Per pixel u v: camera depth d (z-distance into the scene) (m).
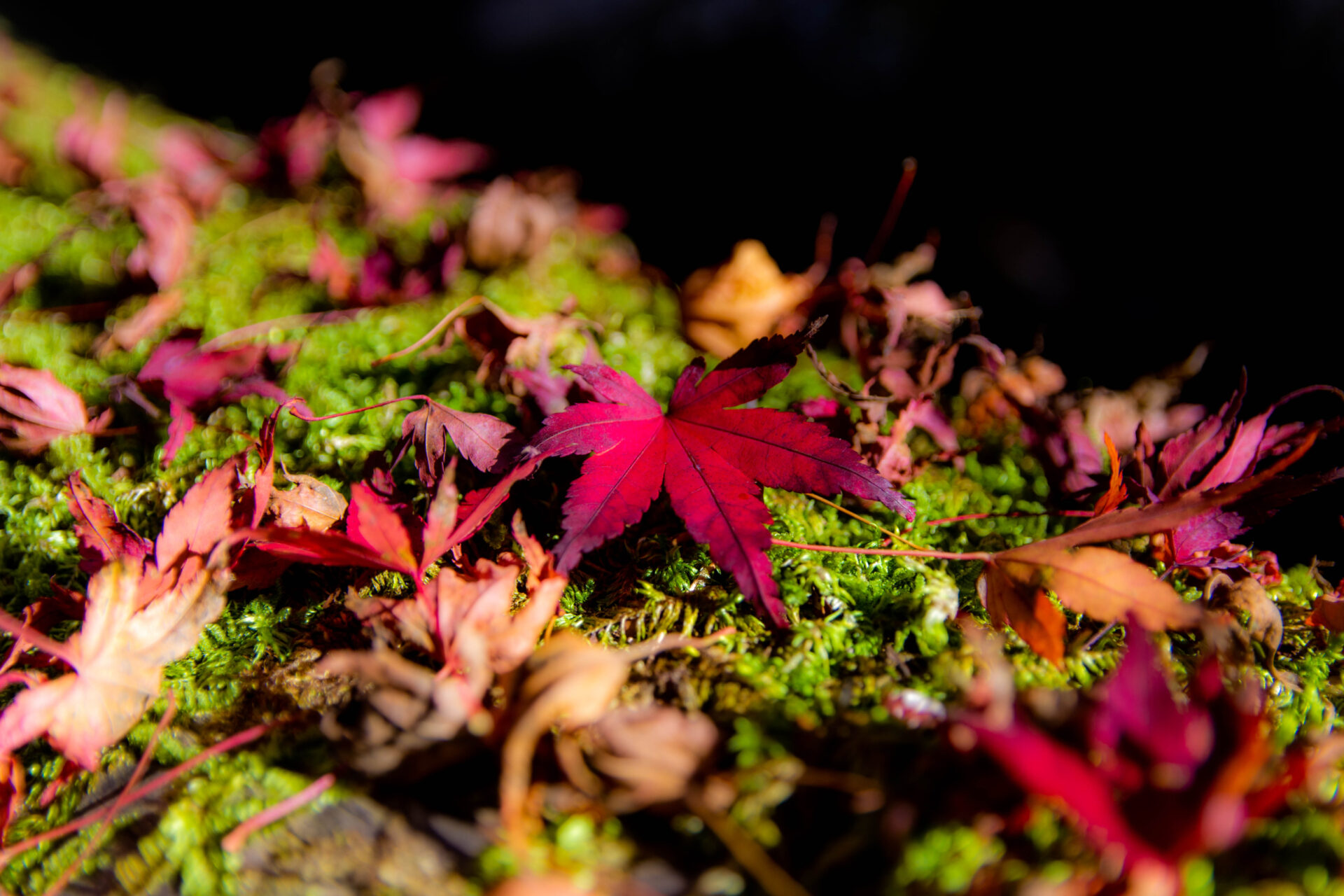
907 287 0.34
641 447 0.28
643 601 0.29
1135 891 0.22
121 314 0.38
